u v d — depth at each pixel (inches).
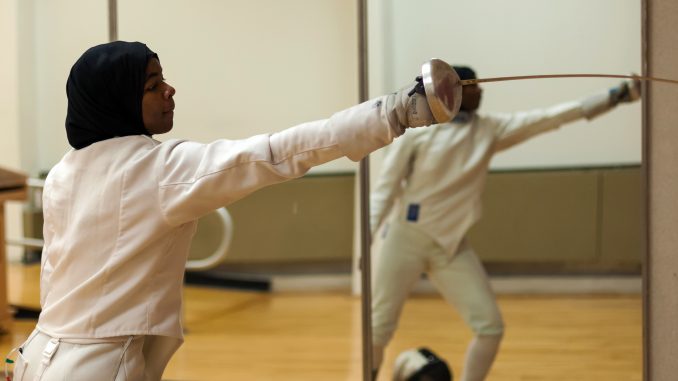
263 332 162.1
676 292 90.8
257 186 49.7
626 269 149.4
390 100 46.7
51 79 157.8
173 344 56.1
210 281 195.9
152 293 53.5
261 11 129.6
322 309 177.3
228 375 134.9
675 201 90.3
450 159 119.5
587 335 145.0
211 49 129.1
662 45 89.7
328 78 130.6
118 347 52.7
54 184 56.1
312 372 135.6
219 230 187.9
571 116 129.4
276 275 188.9
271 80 130.0
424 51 138.4
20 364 55.0
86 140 55.7
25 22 156.9
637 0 133.4
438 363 120.7
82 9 133.2
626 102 132.2
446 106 44.5
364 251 113.7
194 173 51.0
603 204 149.6
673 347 91.4
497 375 132.9
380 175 120.0
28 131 171.3
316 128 48.3
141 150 53.9
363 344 114.3
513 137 127.5
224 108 130.2
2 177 143.7
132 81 54.7
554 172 151.9
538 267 154.3
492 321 116.9
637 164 146.6
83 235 53.2
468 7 140.6
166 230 52.6
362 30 110.1
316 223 177.0
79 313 52.9
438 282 121.2
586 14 137.2
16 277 191.2
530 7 140.0
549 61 140.9
